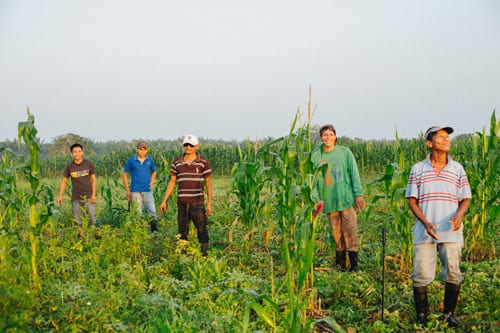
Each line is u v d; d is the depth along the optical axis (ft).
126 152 99.35
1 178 18.63
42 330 11.46
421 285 14.14
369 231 27.43
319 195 21.04
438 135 13.97
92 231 22.67
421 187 14.28
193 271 17.90
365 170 84.58
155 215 30.63
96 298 12.75
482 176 21.91
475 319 14.02
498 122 21.65
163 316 13.28
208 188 24.18
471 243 22.34
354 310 15.74
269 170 18.43
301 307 12.36
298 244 14.65
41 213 16.21
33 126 15.96
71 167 28.30
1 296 10.77
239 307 14.76
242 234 25.62
